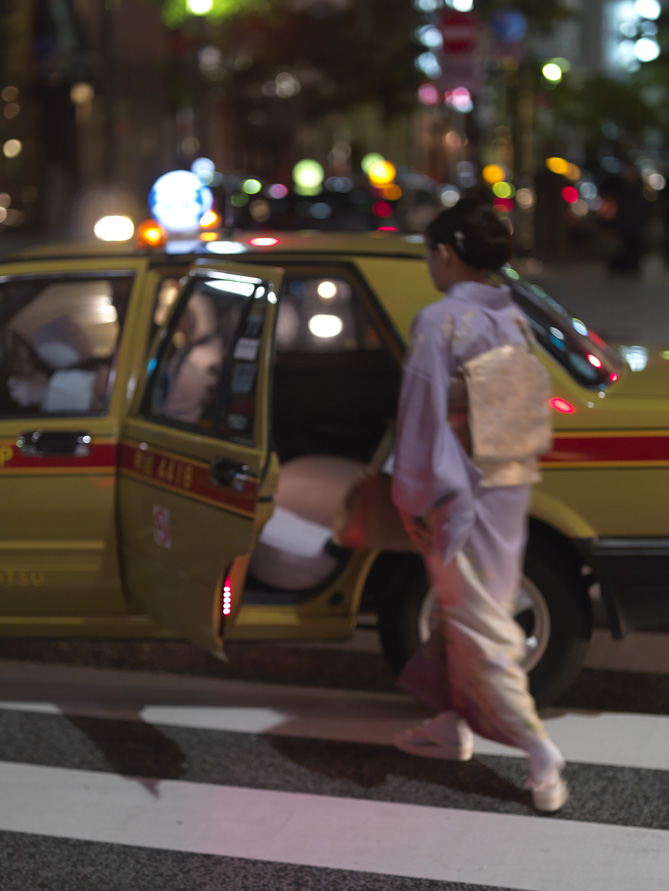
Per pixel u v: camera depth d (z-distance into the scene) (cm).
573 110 4800
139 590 520
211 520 471
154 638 542
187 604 488
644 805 472
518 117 3147
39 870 430
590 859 434
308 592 538
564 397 509
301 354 716
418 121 7350
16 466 528
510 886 416
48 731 545
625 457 504
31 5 4138
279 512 588
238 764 512
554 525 508
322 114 4612
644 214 2534
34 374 556
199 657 634
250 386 462
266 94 6431
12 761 515
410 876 424
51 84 4203
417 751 507
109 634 542
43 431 528
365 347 718
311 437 715
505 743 465
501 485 448
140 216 4172
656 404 508
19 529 530
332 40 4400
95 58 4469
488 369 441
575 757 514
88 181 4434
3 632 545
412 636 538
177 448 492
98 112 4559
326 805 475
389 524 496
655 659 629
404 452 439
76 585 532
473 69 1745
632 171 2545
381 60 4338
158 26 4872
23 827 461
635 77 4912
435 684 491
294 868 430
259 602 536
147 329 540
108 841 450
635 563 506
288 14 4369
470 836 451
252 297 467
